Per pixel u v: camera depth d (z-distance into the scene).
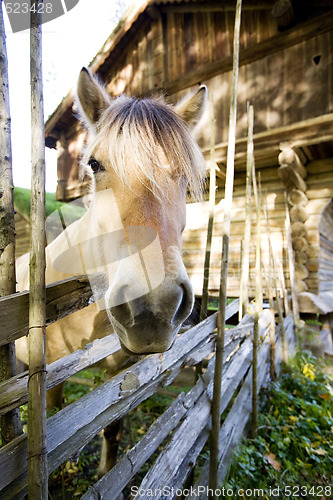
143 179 1.09
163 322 0.91
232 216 5.21
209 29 5.22
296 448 2.25
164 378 1.43
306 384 3.27
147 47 6.14
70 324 1.73
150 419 3.02
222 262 1.64
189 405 1.56
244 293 2.54
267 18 4.54
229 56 4.84
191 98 1.70
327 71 3.94
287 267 4.67
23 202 2.90
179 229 1.21
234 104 1.63
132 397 1.24
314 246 4.42
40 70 0.81
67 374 0.98
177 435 1.45
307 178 4.71
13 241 0.89
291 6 3.92
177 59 5.66
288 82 4.26
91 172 1.46
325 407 2.82
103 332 1.76
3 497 0.75
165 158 1.16
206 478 1.67
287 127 4.05
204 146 5.06
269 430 2.45
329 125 3.78
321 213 4.43
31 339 0.74
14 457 0.77
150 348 0.94
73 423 0.93
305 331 4.20
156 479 1.25
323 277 4.82
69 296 0.94
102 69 6.64
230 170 1.61
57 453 0.90
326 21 3.92
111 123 1.21
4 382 0.77
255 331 2.28
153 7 5.61
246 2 4.62
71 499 1.94
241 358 2.33
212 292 5.25
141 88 6.22
